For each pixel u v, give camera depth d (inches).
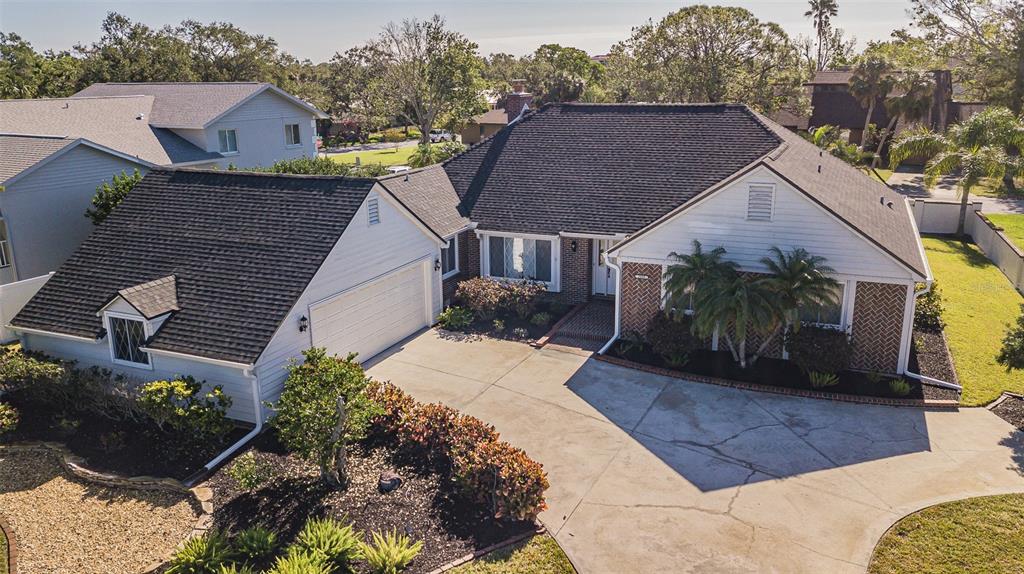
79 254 724.7
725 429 582.6
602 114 1064.2
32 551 438.9
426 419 535.8
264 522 456.8
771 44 2249.0
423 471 511.8
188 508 481.4
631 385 671.8
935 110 2234.3
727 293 644.1
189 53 3063.5
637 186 916.6
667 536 440.5
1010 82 2188.7
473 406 629.6
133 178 948.6
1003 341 582.9
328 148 3174.2
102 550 439.2
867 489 489.7
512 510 445.1
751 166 677.9
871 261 653.9
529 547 430.0
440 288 869.8
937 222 1285.7
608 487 497.7
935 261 1100.5
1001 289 949.2
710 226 708.7
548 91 2920.8
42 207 957.8
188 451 550.9
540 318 844.0
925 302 805.9
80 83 2696.9
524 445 559.5
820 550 423.8
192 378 579.8
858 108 2390.5
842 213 676.1
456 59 2669.8
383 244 745.6
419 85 2677.2
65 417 607.8
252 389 580.4
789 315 645.3
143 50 2883.9
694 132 979.3
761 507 470.6
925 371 679.7
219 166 1396.4
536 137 1059.9
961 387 645.3
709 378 677.3
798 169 778.2
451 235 877.8
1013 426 577.3
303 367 533.3
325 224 684.7
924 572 402.0
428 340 805.2
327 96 3725.4
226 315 612.4
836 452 542.0
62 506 487.8
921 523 447.2
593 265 930.1
